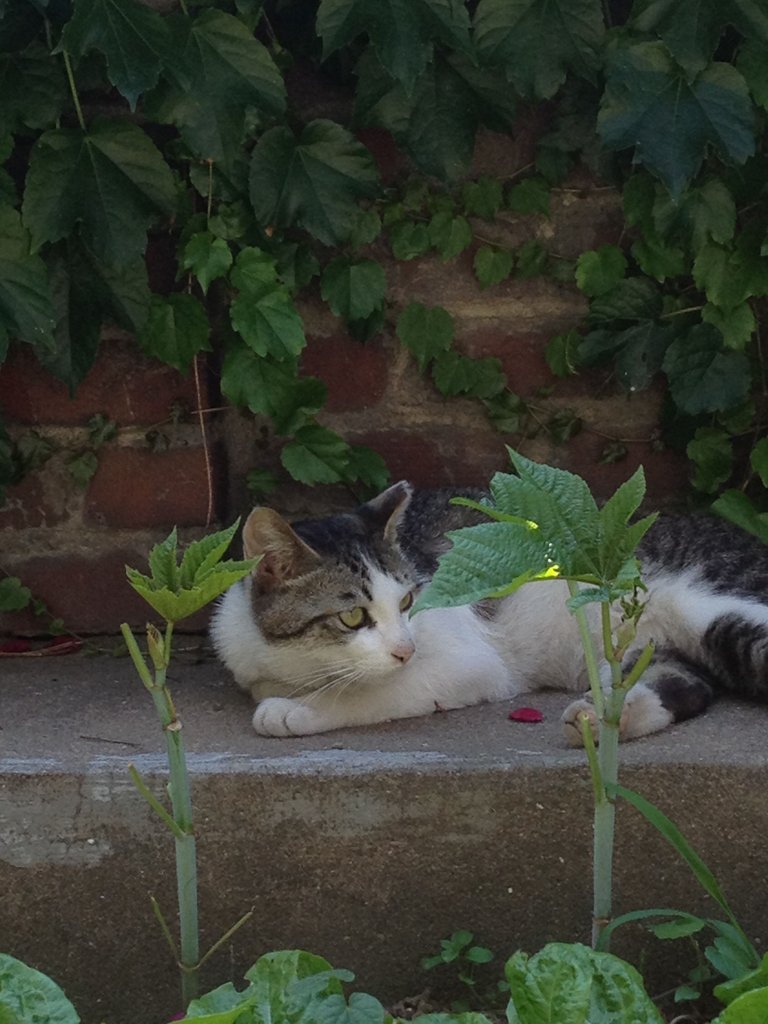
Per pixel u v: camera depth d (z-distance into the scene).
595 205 3.03
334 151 2.83
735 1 2.66
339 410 3.10
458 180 2.99
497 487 1.66
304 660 2.66
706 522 3.00
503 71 2.81
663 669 2.61
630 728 2.38
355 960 2.30
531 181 2.98
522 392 3.10
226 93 2.70
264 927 2.28
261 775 2.24
